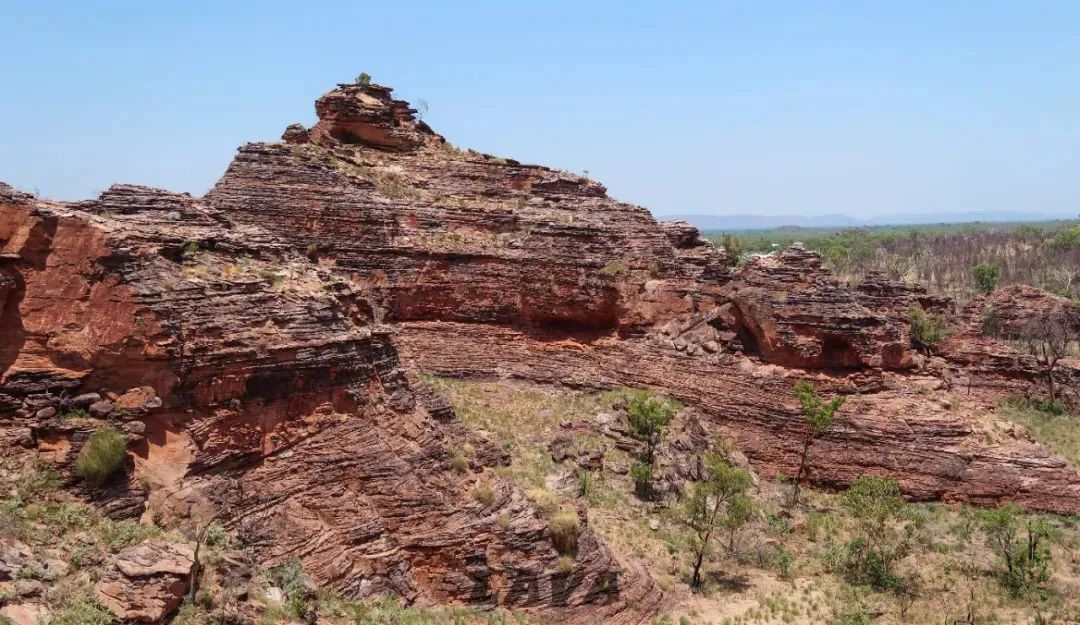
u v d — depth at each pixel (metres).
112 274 26.20
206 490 26.38
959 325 75.50
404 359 39.09
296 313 30.20
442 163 67.19
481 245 59.72
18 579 21.52
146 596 22.33
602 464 47.16
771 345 55.12
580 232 59.59
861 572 41.34
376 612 27.45
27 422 25.08
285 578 26.44
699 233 70.00
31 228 25.94
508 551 31.27
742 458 51.81
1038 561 41.19
